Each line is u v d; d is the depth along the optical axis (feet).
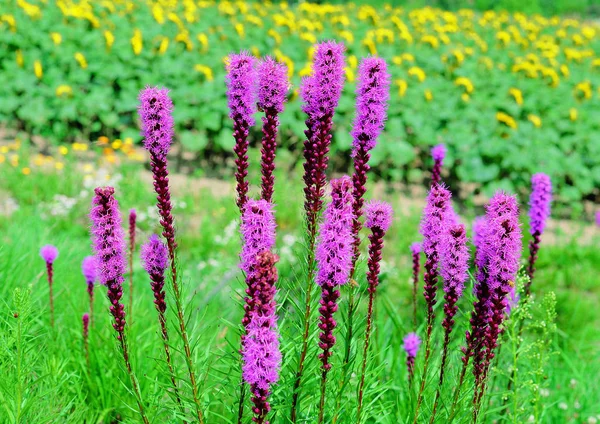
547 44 23.88
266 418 5.25
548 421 6.62
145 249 5.27
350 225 4.93
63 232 9.65
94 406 6.16
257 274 4.74
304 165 5.40
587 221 14.61
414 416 5.54
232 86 5.33
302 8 25.93
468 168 15.20
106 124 15.81
